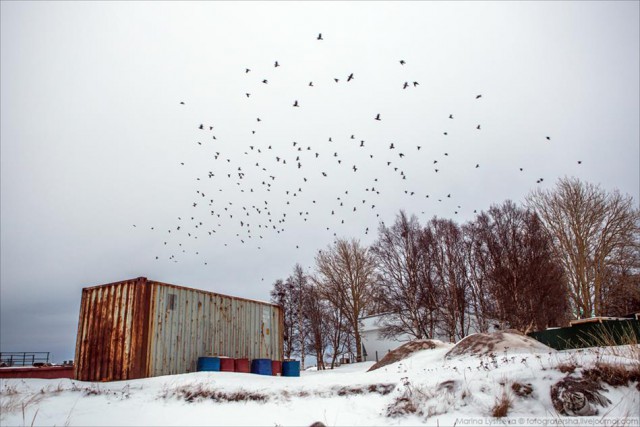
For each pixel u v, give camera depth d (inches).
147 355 601.6
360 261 1654.8
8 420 335.3
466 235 1483.8
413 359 693.9
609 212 1365.7
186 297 684.7
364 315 1787.6
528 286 1149.7
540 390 314.3
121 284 648.4
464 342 648.4
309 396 422.3
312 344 1716.3
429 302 1393.9
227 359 687.1
